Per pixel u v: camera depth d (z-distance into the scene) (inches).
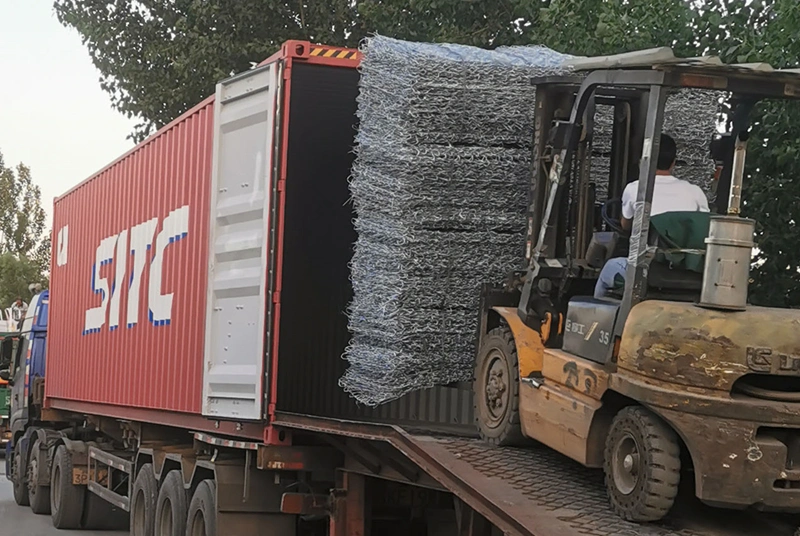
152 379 429.7
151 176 445.4
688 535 202.4
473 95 276.5
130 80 788.0
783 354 198.8
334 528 316.5
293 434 324.8
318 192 333.1
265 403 320.8
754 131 340.2
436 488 267.3
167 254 417.1
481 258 279.4
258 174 332.5
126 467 478.3
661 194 229.9
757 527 213.8
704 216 223.3
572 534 194.9
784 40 335.6
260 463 322.3
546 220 249.9
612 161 266.2
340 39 769.6
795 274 348.5
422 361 278.7
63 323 601.6
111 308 497.7
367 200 285.9
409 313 277.1
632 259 215.6
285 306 330.6
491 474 231.8
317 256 334.3
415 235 275.0
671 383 201.2
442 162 274.2
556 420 232.7
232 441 345.4
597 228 262.8
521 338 251.0
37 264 2278.5
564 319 249.1
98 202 534.9
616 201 246.5
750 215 346.6
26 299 2169.0
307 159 331.9
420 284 277.0
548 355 241.1
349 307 301.6
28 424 671.8
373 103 283.6
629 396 207.2
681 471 212.8
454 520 321.1
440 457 243.9
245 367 336.2
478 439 267.6
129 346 465.7
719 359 198.1
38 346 679.7
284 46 319.6
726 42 360.2
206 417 361.4
